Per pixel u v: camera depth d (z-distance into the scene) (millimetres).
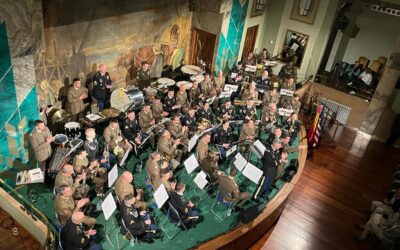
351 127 16422
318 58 16750
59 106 10438
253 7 16172
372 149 14883
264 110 12719
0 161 8578
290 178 10578
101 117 10219
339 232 10219
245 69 15281
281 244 9445
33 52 8320
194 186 9945
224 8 13977
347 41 17297
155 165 8727
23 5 7676
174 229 8461
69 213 7352
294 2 16406
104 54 11195
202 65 14891
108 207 7266
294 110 13680
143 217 7879
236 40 16125
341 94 16328
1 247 7082
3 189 7926
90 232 7086
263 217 8930
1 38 7492
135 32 12008
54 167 8516
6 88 8023
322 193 11719
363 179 12766
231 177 8648
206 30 14711
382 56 16641
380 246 9898
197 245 7941
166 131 9914
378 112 15398
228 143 11273
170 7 13188
